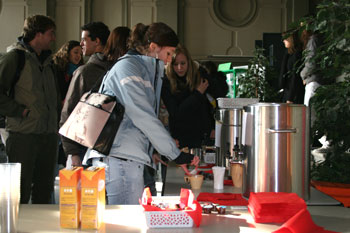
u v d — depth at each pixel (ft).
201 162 10.27
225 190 7.43
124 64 6.47
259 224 4.81
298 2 33.68
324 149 12.74
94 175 4.52
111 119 6.36
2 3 33.32
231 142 9.05
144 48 6.84
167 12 33.37
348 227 4.84
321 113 9.65
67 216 4.59
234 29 34.01
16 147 10.55
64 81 16.87
